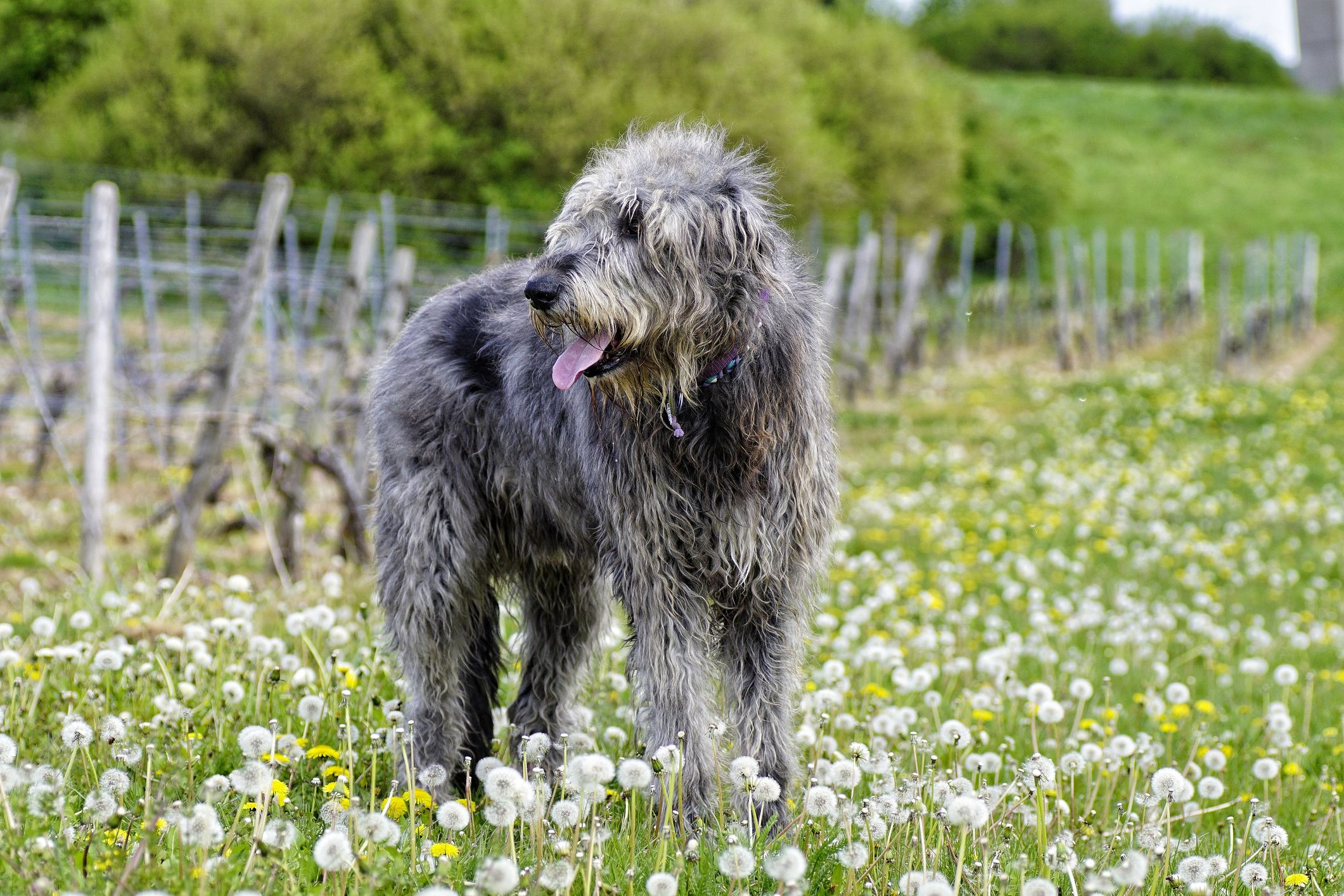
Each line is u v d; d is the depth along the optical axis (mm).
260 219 7691
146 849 2754
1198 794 4535
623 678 5082
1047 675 5891
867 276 19578
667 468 3666
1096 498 11703
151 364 12273
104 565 7602
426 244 25219
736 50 28984
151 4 26281
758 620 3889
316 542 9180
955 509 11445
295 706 4453
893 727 4340
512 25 27062
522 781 2938
